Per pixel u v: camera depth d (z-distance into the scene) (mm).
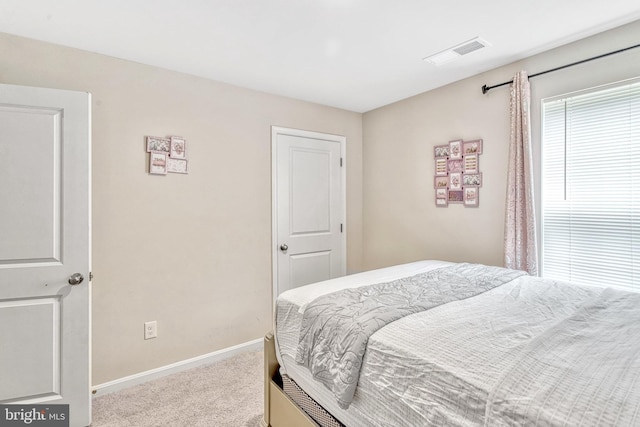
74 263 1799
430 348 1029
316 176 3180
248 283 2742
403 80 2600
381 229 3338
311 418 1397
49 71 1932
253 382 2242
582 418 698
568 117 2049
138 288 2229
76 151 1802
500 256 2365
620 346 1001
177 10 1644
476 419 824
